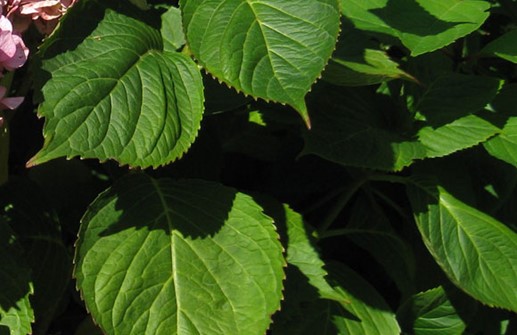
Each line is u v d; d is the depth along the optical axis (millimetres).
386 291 1098
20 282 886
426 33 954
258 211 902
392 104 1000
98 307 865
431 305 1041
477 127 975
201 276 881
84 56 854
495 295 972
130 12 888
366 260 1091
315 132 954
